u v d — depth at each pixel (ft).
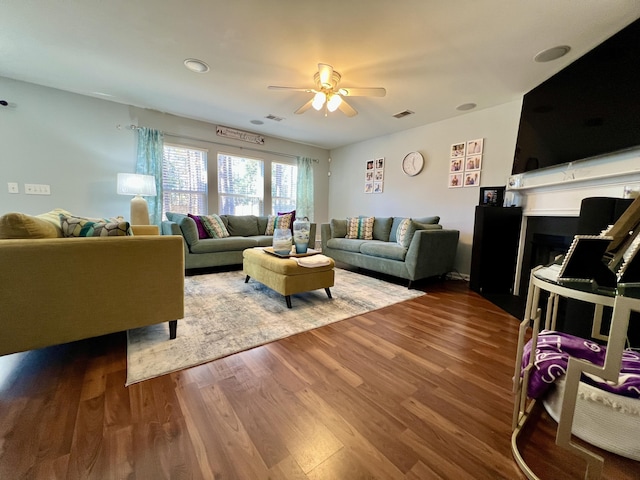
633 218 2.97
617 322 2.31
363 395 4.04
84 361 4.76
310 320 6.83
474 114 11.37
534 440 3.29
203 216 12.77
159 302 5.29
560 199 7.81
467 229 11.82
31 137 9.93
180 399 3.84
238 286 9.68
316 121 13.16
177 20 6.18
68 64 8.30
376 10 5.65
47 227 4.79
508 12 5.60
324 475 2.77
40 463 2.80
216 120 13.52
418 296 9.21
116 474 2.70
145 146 11.94
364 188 16.58
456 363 5.00
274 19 6.03
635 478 2.82
